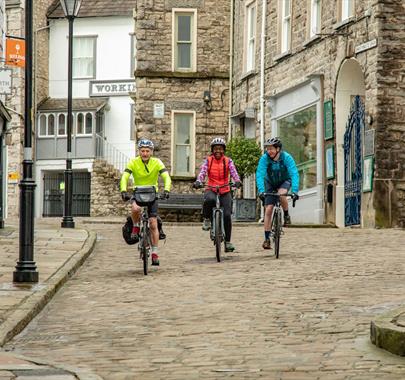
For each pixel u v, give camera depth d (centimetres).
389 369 1144
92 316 1633
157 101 5025
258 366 1195
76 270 2270
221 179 2441
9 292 1789
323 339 1338
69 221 3581
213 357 1263
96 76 7012
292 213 4066
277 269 2122
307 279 1930
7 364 1215
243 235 3127
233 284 1916
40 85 6944
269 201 2431
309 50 3906
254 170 4247
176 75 5022
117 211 6694
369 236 2903
